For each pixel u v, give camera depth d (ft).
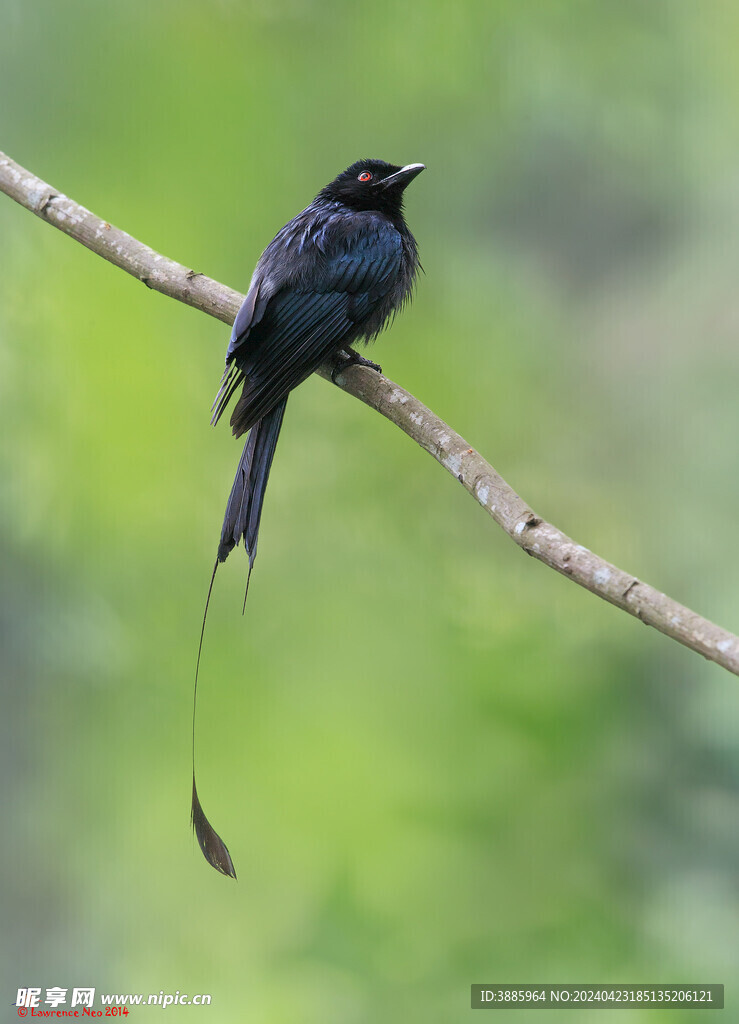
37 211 29.84
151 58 42.86
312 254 28.68
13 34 42.22
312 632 43.34
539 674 38.70
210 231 42.06
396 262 29.63
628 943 34.73
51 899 43.01
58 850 43.11
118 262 29.04
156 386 40.75
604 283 55.16
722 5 49.19
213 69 43.29
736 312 53.88
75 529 41.14
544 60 47.83
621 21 48.44
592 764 37.17
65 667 41.55
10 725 42.63
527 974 34.45
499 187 51.29
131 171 42.14
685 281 54.60
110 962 41.65
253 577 43.65
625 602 18.51
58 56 42.37
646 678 39.42
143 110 42.50
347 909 35.81
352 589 43.98
